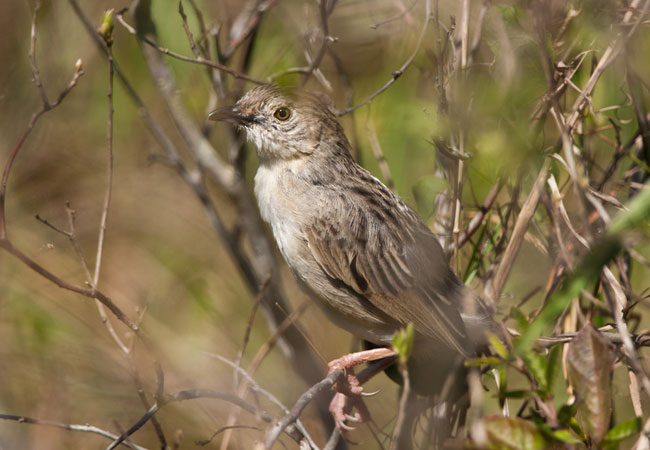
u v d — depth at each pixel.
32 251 13.90
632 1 7.89
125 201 14.80
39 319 12.77
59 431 11.10
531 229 9.11
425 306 9.22
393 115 11.08
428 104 9.19
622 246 6.46
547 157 7.80
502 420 6.09
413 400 9.12
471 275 9.35
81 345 12.45
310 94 10.38
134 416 11.48
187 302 13.74
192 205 14.84
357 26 11.95
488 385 10.24
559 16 8.11
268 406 12.09
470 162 8.07
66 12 14.40
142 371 12.16
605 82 8.84
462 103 7.40
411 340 6.24
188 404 11.66
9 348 12.29
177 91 10.88
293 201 9.89
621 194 8.81
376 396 12.27
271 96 10.16
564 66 7.98
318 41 11.62
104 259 14.10
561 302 5.71
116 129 14.95
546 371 6.33
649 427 6.20
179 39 11.38
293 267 9.95
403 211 9.80
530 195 8.16
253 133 10.20
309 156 10.07
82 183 14.93
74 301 13.20
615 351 7.20
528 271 9.15
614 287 7.82
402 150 11.09
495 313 8.88
